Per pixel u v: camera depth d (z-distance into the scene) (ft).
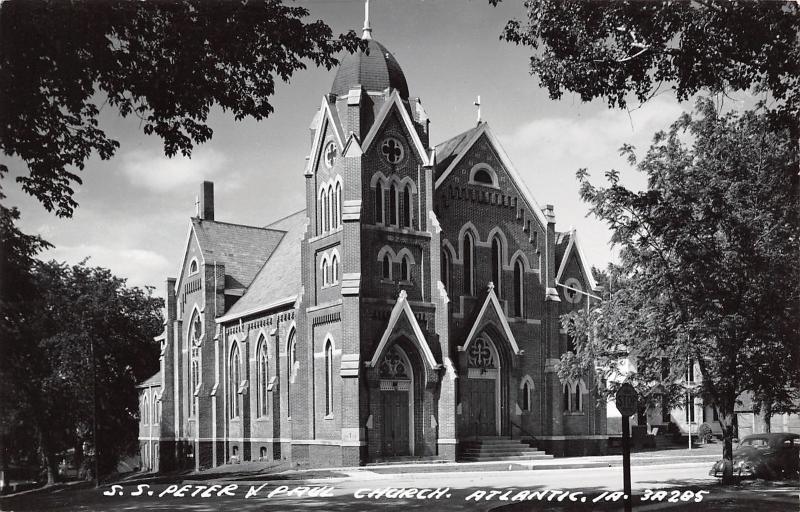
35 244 117.80
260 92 71.56
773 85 67.41
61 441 211.41
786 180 81.97
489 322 146.10
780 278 79.41
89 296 189.88
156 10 64.95
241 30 66.28
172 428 205.67
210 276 191.21
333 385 136.05
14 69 64.34
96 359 201.26
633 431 179.93
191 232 201.46
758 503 73.26
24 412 182.29
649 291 83.15
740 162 84.69
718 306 82.07
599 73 71.92
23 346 147.43
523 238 156.97
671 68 71.82
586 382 160.56
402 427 135.64
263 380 169.68
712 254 80.79
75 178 75.56
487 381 147.84
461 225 148.46
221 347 186.80
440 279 140.46
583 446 157.99
